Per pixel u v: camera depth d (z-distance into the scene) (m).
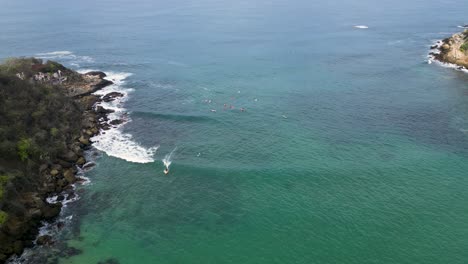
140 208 56.59
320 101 93.00
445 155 68.81
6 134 60.25
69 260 47.00
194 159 68.38
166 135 77.19
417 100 92.88
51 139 67.38
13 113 64.44
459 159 67.50
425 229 52.31
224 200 58.34
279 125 80.94
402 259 47.88
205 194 59.62
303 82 106.06
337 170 64.50
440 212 55.34
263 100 94.00
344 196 58.66
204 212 55.91
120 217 54.69
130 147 72.25
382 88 101.00
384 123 81.19
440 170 64.50
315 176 63.12
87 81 102.50
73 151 68.75
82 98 91.44
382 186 60.72
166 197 58.94
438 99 93.31
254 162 67.38
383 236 51.22
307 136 76.12
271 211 56.00
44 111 70.75
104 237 51.03
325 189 60.28
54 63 101.38
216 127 80.44
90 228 52.47
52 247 48.81
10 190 51.06
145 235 51.66
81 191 59.78
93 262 47.00
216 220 54.44
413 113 85.69
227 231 52.50
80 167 65.88
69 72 102.81
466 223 53.31
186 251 49.31
